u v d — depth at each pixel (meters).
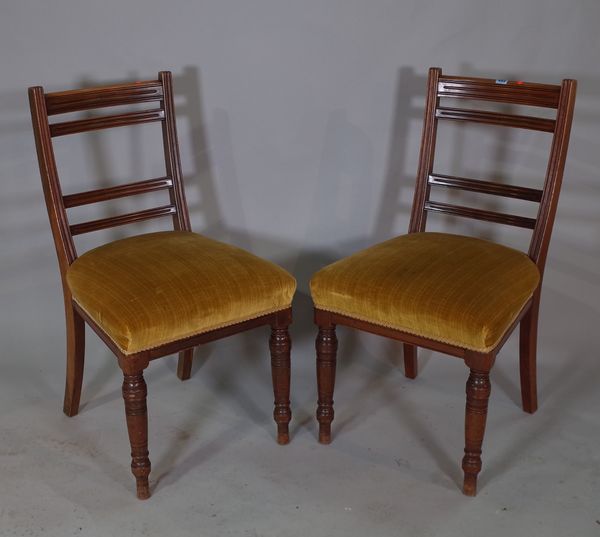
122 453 1.93
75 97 1.83
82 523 1.70
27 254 2.17
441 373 2.27
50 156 1.82
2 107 2.00
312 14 2.02
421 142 2.04
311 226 2.27
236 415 2.09
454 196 2.23
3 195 2.09
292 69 2.08
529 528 1.68
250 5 2.00
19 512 1.73
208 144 2.13
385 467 1.88
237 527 1.69
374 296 1.72
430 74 1.95
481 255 1.84
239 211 2.23
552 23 2.01
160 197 2.19
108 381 2.22
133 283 1.71
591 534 1.66
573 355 2.30
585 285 2.25
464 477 1.79
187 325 1.67
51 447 1.95
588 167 2.13
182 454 1.93
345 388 2.21
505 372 2.27
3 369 2.25
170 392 2.19
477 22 2.03
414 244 1.91
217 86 2.08
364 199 2.24
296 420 2.07
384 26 2.04
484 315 1.63
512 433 2.00
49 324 2.26
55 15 1.93
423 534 1.67
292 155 2.17
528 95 1.86
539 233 1.89
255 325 1.80
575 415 2.07
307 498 1.78
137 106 2.12
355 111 2.14
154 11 1.97
